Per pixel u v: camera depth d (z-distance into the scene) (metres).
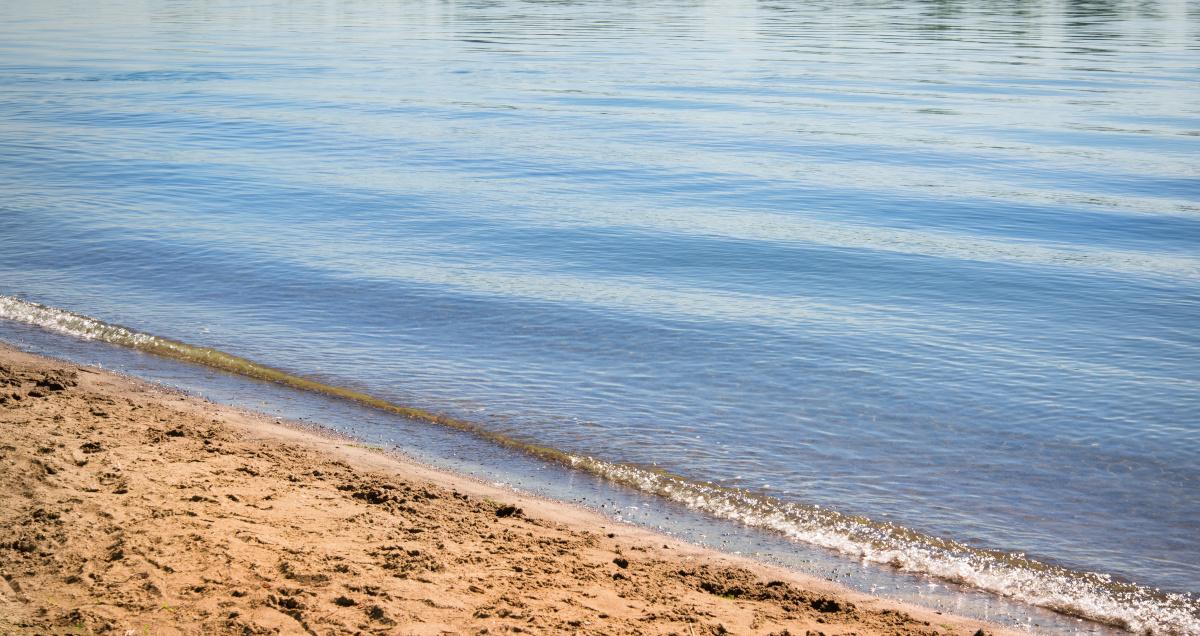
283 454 9.74
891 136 31.83
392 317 14.94
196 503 7.81
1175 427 11.37
